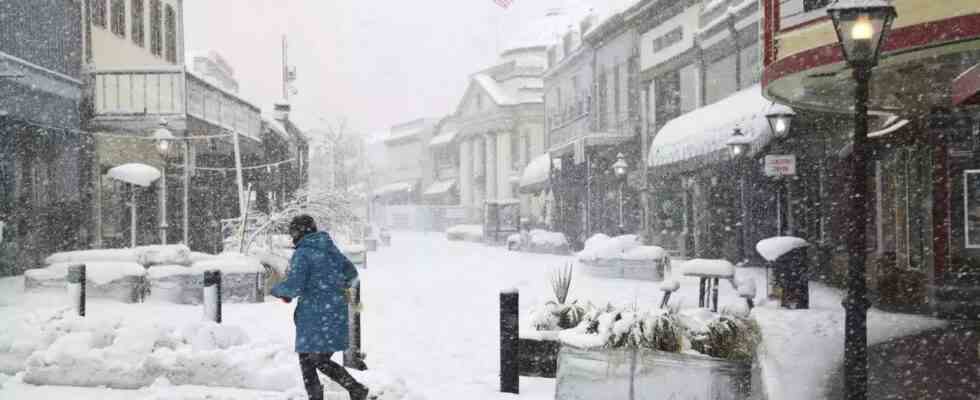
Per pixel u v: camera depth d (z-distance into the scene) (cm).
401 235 7600
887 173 1688
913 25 1153
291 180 4144
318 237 711
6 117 1998
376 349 1059
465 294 1834
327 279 698
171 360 791
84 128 2406
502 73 7175
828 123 2008
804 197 2153
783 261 1481
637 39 3706
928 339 1117
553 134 5231
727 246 2680
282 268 1742
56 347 816
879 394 803
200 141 2717
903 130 1559
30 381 805
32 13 2144
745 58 2675
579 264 2527
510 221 5309
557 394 710
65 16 2323
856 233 707
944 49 1169
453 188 8388
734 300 1658
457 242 5984
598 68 4278
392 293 1839
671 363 676
